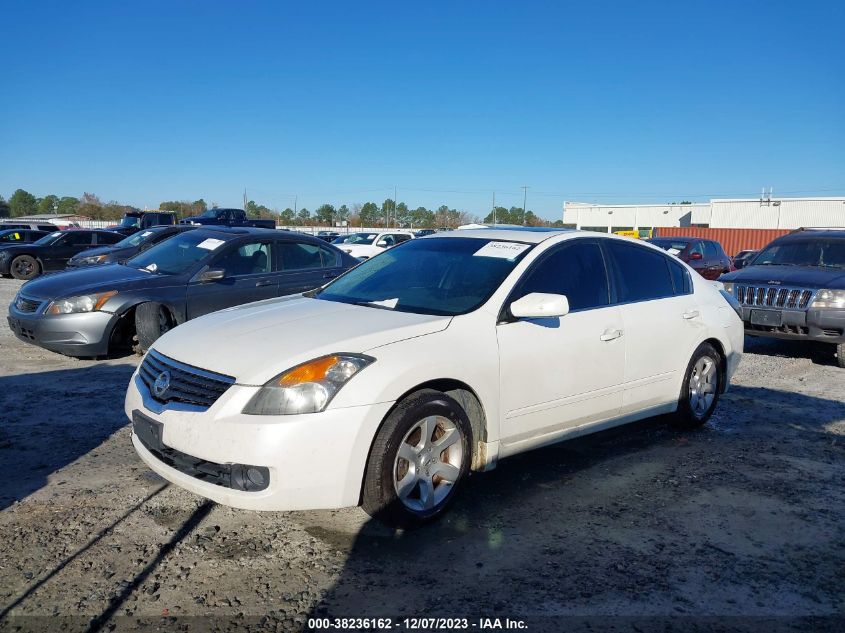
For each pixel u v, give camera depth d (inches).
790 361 344.5
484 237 192.1
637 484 172.6
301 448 125.7
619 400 186.5
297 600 117.5
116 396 237.6
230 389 129.9
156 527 142.8
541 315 154.0
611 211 2642.7
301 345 136.8
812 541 143.3
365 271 197.3
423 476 141.1
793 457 195.2
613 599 120.0
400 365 136.4
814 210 2151.8
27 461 177.2
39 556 129.9
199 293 305.4
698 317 213.3
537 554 135.3
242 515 149.3
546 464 186.1
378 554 133.9
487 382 151.6
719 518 153.4
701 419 217.3
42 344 286.7
